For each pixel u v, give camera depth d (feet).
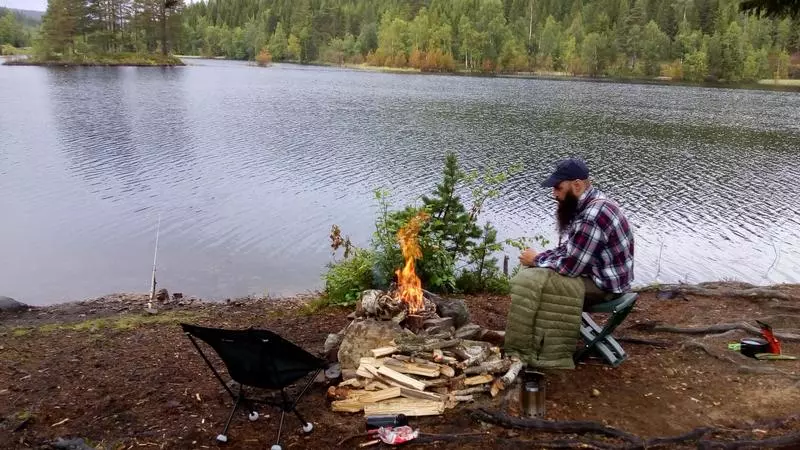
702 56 352.69
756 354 16.37
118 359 17.58
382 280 24.23
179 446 12.25
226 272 42.04
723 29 380.78
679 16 405.80
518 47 420.77
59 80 217.97
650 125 141.49
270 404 12.55
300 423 13.00
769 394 14.23
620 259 14.44
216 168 80.33
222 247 48.03
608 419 13.08
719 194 75.56
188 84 223.30
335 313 23.22
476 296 25.71
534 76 373.81
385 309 16.47
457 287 26.89
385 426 12.62
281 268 43.06
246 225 54.49
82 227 52.42
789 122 152.56
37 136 99.55
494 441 12.17
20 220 53.93
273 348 11.57
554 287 14.42
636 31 387.55
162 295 34.06
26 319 28.66
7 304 30.40
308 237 51.29
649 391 14.39
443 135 116.78
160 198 63.57
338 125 126.52
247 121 127.54
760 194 75.87
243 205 61.77
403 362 14.20
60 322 27.71
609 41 395.55
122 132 106.93
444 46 419.33
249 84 236.02
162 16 380.37
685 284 24.85
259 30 513.86
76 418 13.57
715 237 58.03
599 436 12.36
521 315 14.65
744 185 80.89
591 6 460.96
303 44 488.85
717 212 66.90
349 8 523.29
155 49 389.80
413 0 508.94
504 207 64.80
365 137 111.45
